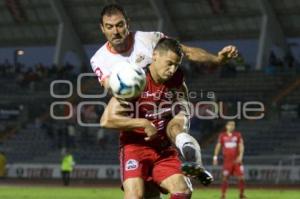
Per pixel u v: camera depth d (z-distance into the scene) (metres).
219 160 105.69
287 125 116.25
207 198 65.62
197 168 20.61
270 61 128.38
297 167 99.94
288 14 129.62
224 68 129.62
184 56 24.25
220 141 66.00
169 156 23.58
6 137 132.50
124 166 23.59
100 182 109.12
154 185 24.19
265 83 124.88
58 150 125.88
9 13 150.88
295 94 120.62
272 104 118.75
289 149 112.75
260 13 129.62
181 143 21.58
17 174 122.75
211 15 133.62
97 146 122.31
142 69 22.50
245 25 133.75
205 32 138.38
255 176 102.88
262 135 116.19
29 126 133.00
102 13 23.67
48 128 129.12
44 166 120.62
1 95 140.38
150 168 23.64
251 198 65.56
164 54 22.48
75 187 92.81
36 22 150.25
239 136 65.31
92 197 66.38
